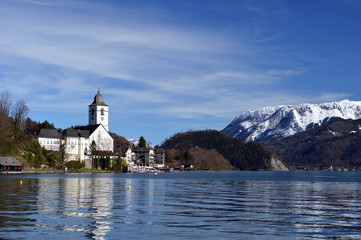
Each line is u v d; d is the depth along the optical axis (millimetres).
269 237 33219
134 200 59219
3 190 77688
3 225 36781
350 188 99312
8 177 152625
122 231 34812
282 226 37906
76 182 113562
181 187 95500
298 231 35625
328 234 34500
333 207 53094
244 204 55719
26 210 46531
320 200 63250
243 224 38750
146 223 38688
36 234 33156
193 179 157625
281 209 50281
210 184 114062
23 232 33844
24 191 75125
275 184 119188
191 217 42594
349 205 55719
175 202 57125
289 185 113438
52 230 34781
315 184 121812
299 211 48469
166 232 34625
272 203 57562
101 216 42531
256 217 43188
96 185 98125
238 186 104688
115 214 44062
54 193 70688
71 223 38156
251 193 77625
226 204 55375
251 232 35031
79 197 63156
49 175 181375
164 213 45312
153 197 64875
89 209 47938
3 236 32344
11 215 42562
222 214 45125
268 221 40625
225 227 37125
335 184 122625
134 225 37562
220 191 82312
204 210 48406
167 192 77000
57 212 45062
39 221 39031
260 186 105875
